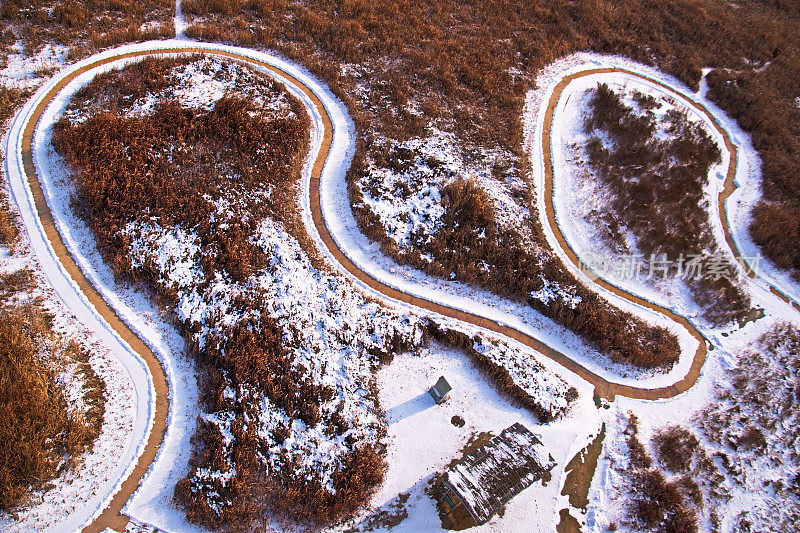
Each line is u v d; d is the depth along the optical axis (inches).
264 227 853.8
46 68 1008.2
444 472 674.2
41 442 630.5
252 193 885.2
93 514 608.1
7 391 648.4
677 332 850.1
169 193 847.7
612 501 673.6
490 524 640.4
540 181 1000.2
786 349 848.9
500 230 903.1
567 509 661.9
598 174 1026.1
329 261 846.5
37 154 883.4
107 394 692.7
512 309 839.1
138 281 784.3
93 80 985.5
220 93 1017.5
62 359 705.0
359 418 705.6
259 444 665.6
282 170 926.4
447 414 724.0
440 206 920.3
